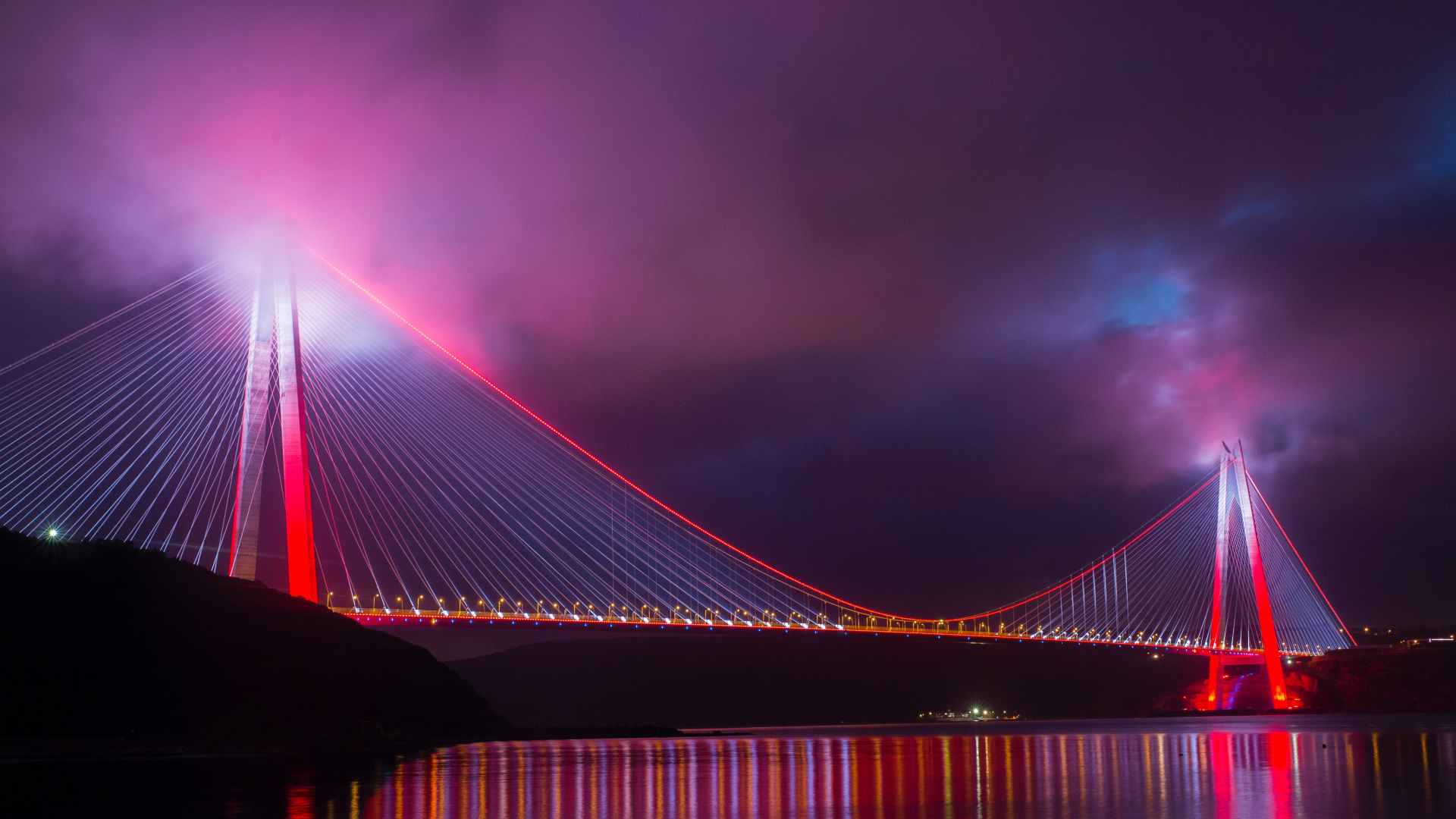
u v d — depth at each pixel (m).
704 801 30.88
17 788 33.62
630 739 86.75
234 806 28.61
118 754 50.28
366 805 29.02
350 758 49.72
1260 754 51.31
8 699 53.00
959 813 27.91
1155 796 31.69
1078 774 40.06
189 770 41.59
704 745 73.94
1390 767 41.56
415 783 36.00
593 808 29.02
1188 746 61.09
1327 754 50.38
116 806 28.61
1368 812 27.47
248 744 56.03
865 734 103.38
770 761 50.97
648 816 27.22
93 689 55.66
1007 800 30.91
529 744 71.38
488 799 31.00
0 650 56.34
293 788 33.81
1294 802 29.94
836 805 29.92
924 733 103.31
